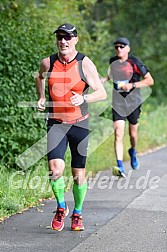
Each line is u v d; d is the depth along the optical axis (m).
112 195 16.91
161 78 42.97
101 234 12.81
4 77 18.62
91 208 15.20
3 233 12.80
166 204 15.73
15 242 12.13
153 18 41.22
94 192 17.36
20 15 22.08
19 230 13.05
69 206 15.47
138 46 40.72
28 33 20.05
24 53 19.03
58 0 25.92
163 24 41.50
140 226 13.49
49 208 15.16
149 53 42.06
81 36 26.58
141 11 40.34
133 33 39.94
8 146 18.30
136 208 15.25
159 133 33.25
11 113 18.48
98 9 35.94
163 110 38.19
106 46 34.81
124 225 13.57
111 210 14.99
